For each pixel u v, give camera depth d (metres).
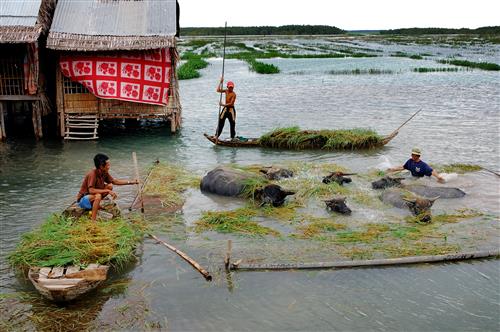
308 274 7.62
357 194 10.95
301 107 23.89
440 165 13.19
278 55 60.94
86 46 15.86
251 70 44.56
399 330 6.29
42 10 16.78
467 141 16.33
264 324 6.43
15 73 16.94
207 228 9.31
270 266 7.76
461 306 6.79
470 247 8.40
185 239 8.88
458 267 7.82
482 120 19.84
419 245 8.47
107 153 15.05
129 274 7.69
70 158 14.52
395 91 29.33
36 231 8.52
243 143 15.80
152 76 16.89
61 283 6.80
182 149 15.61
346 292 7.15
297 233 9.04
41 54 17.36
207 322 6.47
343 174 11.78
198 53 69.00
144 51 16.61
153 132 18.25
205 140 16.94
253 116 21.56
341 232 9.02
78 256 7.50
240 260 7.88
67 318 6.57
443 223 9.39
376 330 6.29
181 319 6.54
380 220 9.59
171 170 12.84
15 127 19.06
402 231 8.95
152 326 6.39
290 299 6.99
